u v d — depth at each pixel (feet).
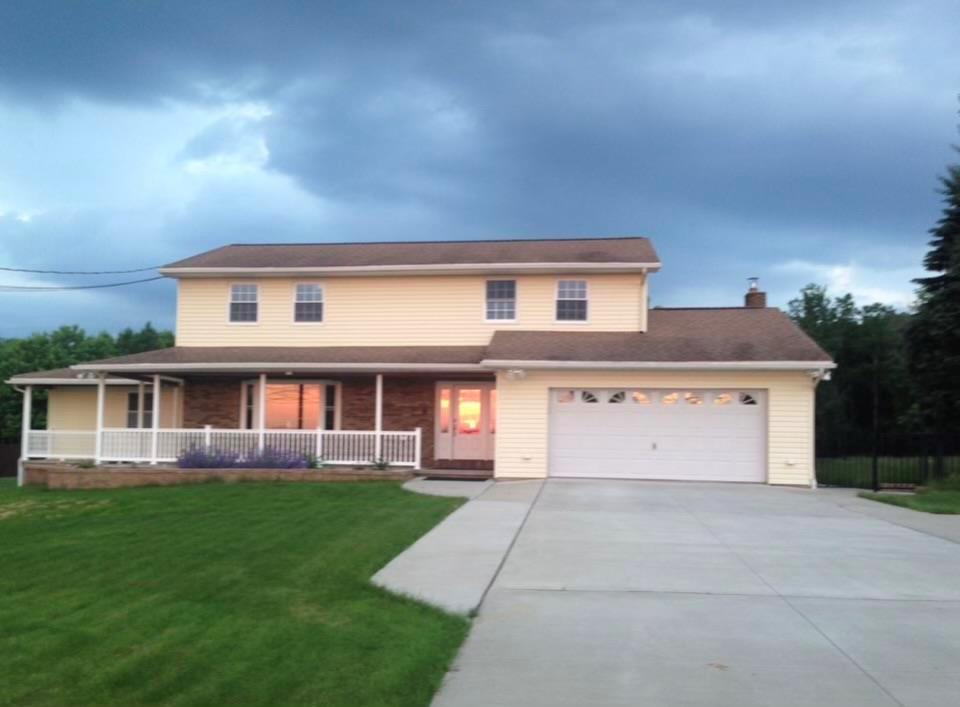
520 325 75.72
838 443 84.43
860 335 133.49
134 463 72.79
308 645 23.03
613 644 23.59
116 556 35.78
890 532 41.96
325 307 78.64
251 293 79.66
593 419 66.28
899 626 25.41
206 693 19.74
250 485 62.64
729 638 24.14
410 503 50.42
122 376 77.25
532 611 26.86
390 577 31.19
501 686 20.38
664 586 30.12
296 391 77.87
